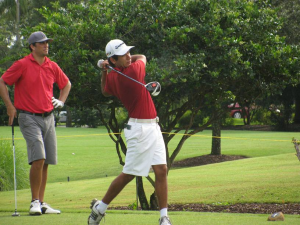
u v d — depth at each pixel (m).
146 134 15.16
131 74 15.30
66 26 27.78
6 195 40.06
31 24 133.00
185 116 130.25
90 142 94.06
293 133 106.25
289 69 28.80
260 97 30.72
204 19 27.88
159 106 29.89
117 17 28.72
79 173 58.84
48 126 20.30
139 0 28.86
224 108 32.56
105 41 27.75
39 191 20.78
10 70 19.56
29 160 19.75
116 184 15.62
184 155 72.25
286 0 69.25
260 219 18.52
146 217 18.80
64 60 26.48
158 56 28.06
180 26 27.98
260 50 27.92
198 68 25.31
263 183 34.91
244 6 30.05
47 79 20.22
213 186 36.59
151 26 27.09
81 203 34.09
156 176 15.42
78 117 152.12
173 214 21.00
